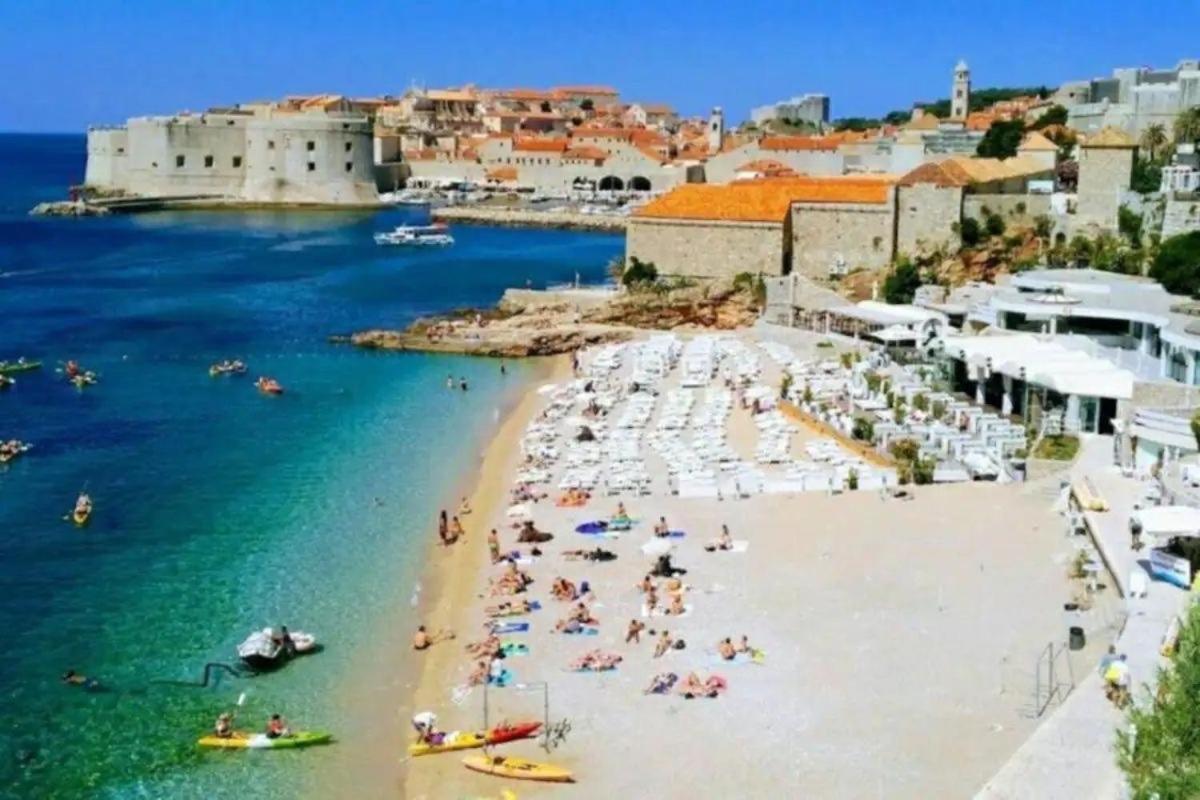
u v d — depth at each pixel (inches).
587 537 2385.6
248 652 1887.3
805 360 4173.2
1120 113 7480.3
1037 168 6092.5
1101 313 3535.9
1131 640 1631.4
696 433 3191.4
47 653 1953.7
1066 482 2434.8
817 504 2512.3
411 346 4795.8
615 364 4222.4
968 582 2023.9
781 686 1700.3
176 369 4379.9
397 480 2930.6
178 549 2440.9
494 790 1507.1
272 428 3491.6
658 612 1971.0
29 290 6348.4
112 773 1596.9
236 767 1610.5
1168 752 1122.0
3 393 3941.9
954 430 3026.6
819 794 1425.9
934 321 4126.5
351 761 1619.1
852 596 1995.6
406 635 2006.6
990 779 1414.9
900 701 1632.6
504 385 4128.9
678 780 1483.8
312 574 2293.3
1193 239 4001.0
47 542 2486.5
